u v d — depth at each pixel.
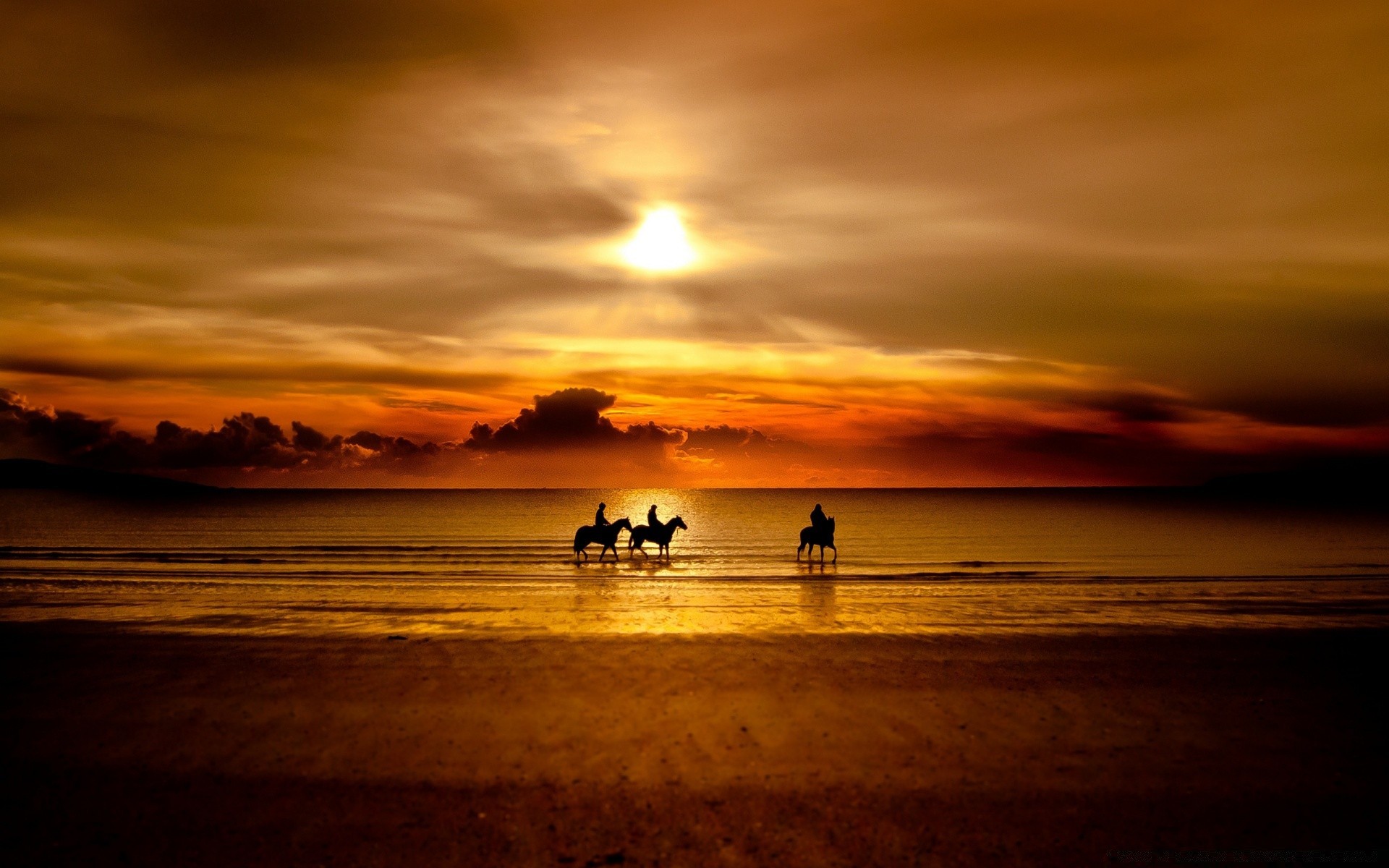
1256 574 29.41
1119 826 7.82
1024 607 20.61
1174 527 65.44
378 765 9.24
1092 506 128.00
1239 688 12.38
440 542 47.09
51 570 29.64
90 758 9.43
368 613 19.30
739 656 14.17
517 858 7.21
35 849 7.30
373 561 34.06
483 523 71.62
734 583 26.23
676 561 34.72
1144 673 13.23
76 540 47.31
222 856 7.22
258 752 9.63
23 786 8.68
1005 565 33.12
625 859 7.20
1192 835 7.65
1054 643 15.41
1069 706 11.42
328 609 19.88
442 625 17.53
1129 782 8.83
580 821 7.89
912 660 13.94
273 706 11.30
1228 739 10.14
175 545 43.41
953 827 7.79
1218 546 44.22
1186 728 10.55
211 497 173.88
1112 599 22.30
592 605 20.83
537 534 55.59
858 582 26.56
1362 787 8.75
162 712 11.02
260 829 7.72
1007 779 8.89
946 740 10.05
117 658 14.04
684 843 7.46
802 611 19.70
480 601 21.52
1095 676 13.02
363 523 70.44
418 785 8.70
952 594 23.36
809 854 7.27
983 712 11.15
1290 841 7.56
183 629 16.81
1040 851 7.35
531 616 18.81
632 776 8.92
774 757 9.47
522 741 9.98
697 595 23.06
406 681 12.54
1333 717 11.05
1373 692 12.23
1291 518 82.62
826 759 9.43
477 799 8.38
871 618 18.55
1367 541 48.72
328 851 7.32
